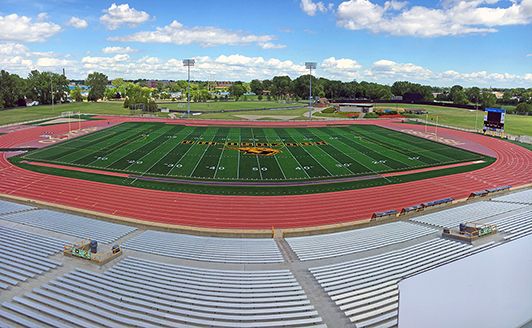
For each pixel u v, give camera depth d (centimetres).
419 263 1819
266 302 1522
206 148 6625
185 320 1359
